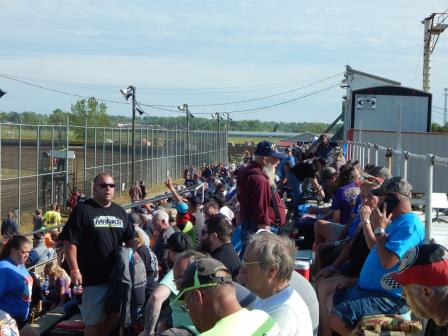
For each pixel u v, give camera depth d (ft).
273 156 22.45
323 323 16.15
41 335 23.03
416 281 9.62
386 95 76.54
